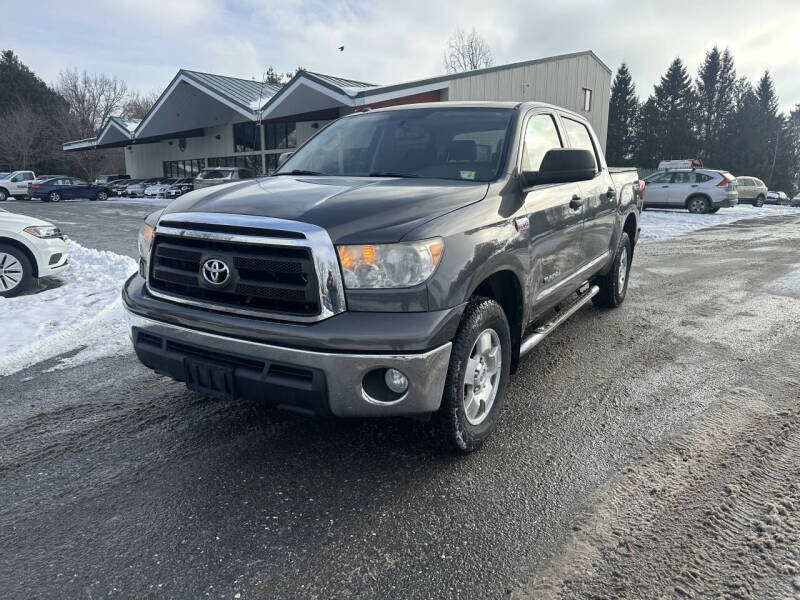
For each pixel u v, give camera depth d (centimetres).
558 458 312
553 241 381
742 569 225
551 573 224
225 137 3653
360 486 284
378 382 260
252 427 348
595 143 523
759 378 430
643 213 2145
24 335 539
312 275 251
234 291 268
